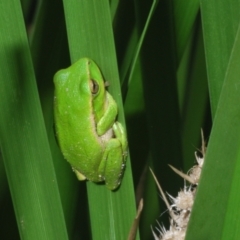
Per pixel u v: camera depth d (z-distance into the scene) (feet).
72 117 1.39
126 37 1.47
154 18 1.43
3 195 1.51
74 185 1.47
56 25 1.43
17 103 1.31
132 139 1.51
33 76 1.30
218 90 1.32
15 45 1.30
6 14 1.30
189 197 1.32
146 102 1.47
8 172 1.31
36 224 1.32
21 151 1.31
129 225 1.36
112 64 1.35
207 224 1.27
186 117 1.56
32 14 1.80
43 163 1.31
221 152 1.25
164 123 1.48
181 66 1.59
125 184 1.37
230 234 1.26
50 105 1.46
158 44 1.44
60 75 1.41
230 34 1.31
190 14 1.44
